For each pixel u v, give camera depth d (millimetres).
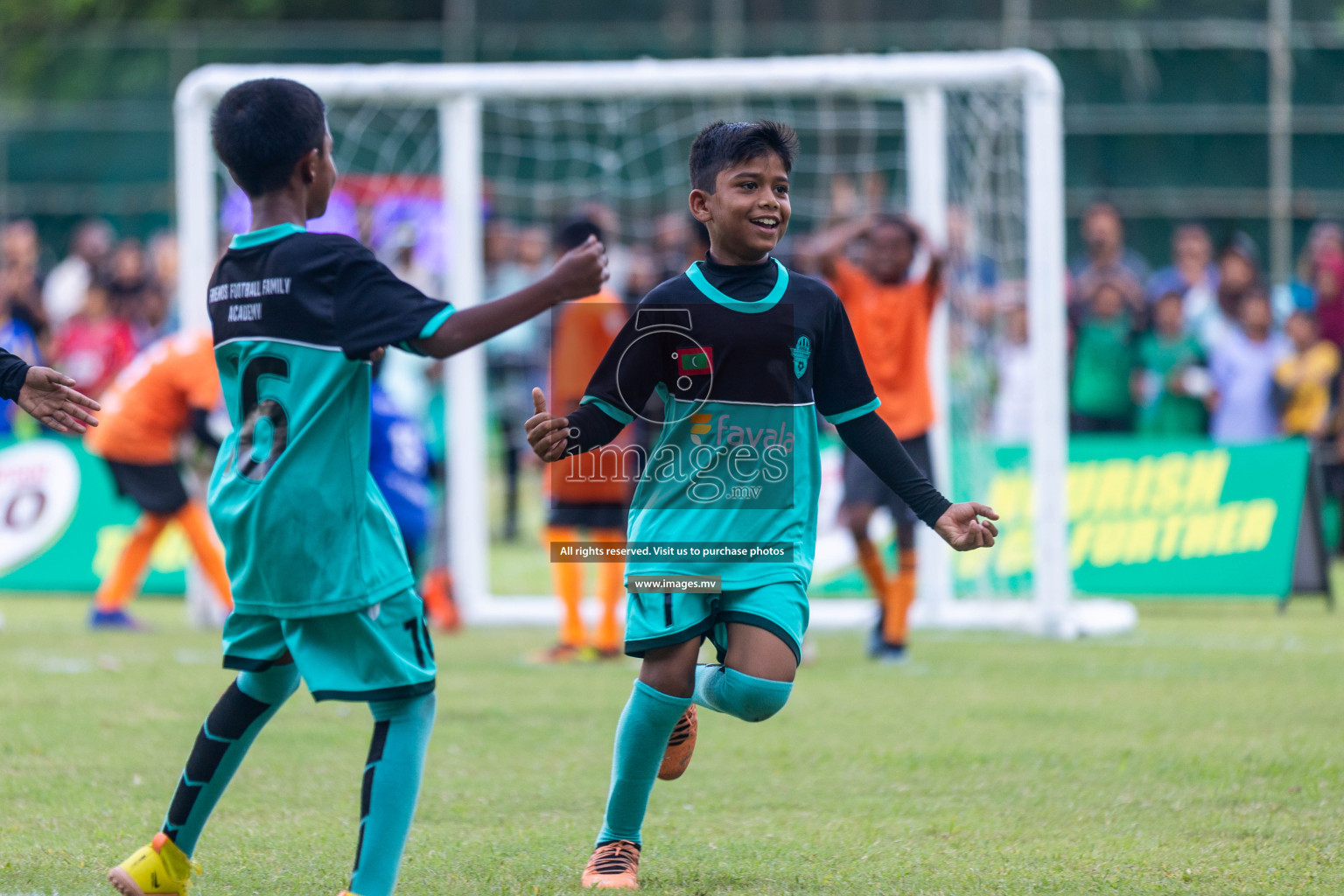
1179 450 34688
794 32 56625
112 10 73125
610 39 56312
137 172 56844
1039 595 29672
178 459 30172
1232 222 54375
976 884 12055
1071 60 54938
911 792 15727
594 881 11852
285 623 10414
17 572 37500
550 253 47406
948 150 35875
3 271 48812
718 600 11898
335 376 10266
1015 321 40312
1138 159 54656
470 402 32438
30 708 20562
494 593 37094
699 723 19891
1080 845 13375
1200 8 55500
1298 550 33844
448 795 15531
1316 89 54000
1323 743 18250
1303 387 42281
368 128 48688
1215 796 15398
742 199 11766
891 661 25969
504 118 55562
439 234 41938
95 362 45094
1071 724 19625
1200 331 43281
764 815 14695
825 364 12195
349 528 10297
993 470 34625
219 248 37656
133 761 17016
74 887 11734
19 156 56906
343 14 71875
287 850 13148
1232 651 27141
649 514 11844
